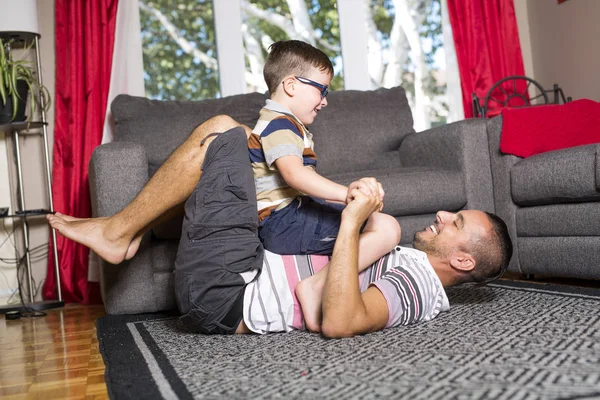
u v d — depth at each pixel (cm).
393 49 423
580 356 121
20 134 359
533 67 443
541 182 256
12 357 185
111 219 203
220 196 166
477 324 161
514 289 229
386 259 173
